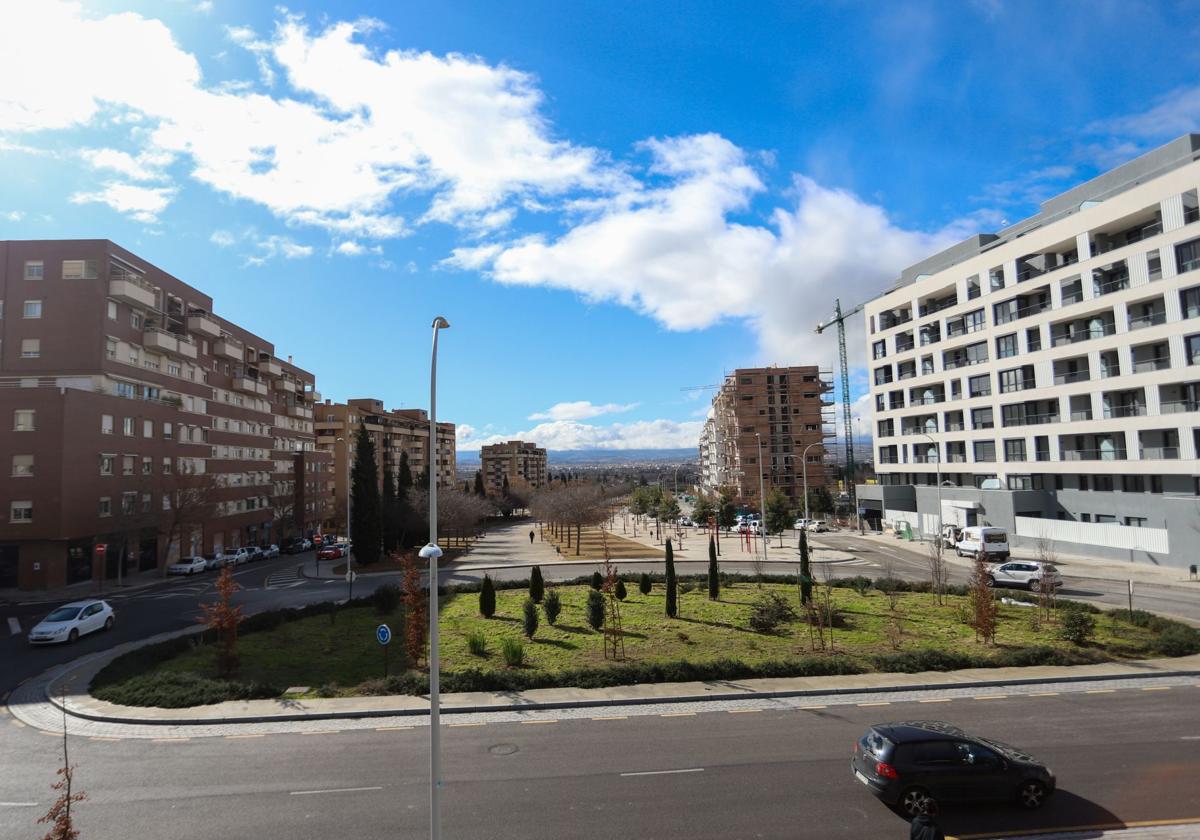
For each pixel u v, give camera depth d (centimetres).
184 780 1216
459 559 5209
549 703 1628
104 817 1072
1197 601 2995
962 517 5719
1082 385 4684
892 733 1101
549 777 1213
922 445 6619
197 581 4438
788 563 4512
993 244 5872
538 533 8138
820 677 1836
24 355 4575
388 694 1712
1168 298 4041
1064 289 4856
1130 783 1163
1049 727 1448
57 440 4138
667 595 2616
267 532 7275
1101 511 4641
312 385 8862
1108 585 3472
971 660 1925
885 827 1022
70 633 2480
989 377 5619
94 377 4594
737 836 996
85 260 4678
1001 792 1059
